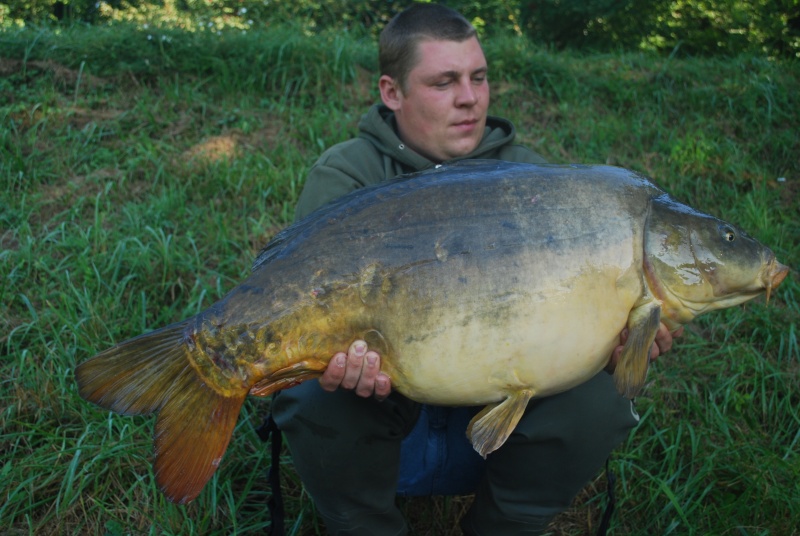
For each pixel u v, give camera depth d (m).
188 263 3.34
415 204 1.79
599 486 2.63
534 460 2.06
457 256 1.74
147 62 4.96
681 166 4.50
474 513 2.22
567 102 5.26
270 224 3.78
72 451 2.48
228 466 2.56
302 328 1.73
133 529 2.34
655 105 5.24
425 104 2.39
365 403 1.98
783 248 3.87
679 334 2.10
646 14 7.93
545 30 8.12
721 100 5.23
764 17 7.49
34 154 4.09
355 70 5.32
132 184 3.98
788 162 4.66
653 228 1.84
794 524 2.38
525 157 2.53
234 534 2.32
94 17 8.08
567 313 1.74
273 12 7.74
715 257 1.85
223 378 1.74
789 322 3.34
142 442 2.53
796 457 2.64
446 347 1.73
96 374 1.73
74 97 4.68
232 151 4.34
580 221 1.79
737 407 2.88
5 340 2.89
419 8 2.45
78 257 3.27
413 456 2.27
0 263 3.22
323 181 2.37
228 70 5.06
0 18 7.75
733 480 2.57
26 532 2.30
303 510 2.44
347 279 1.73
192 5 8.20
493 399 1.80
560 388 1.81
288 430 2.06
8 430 2.59
